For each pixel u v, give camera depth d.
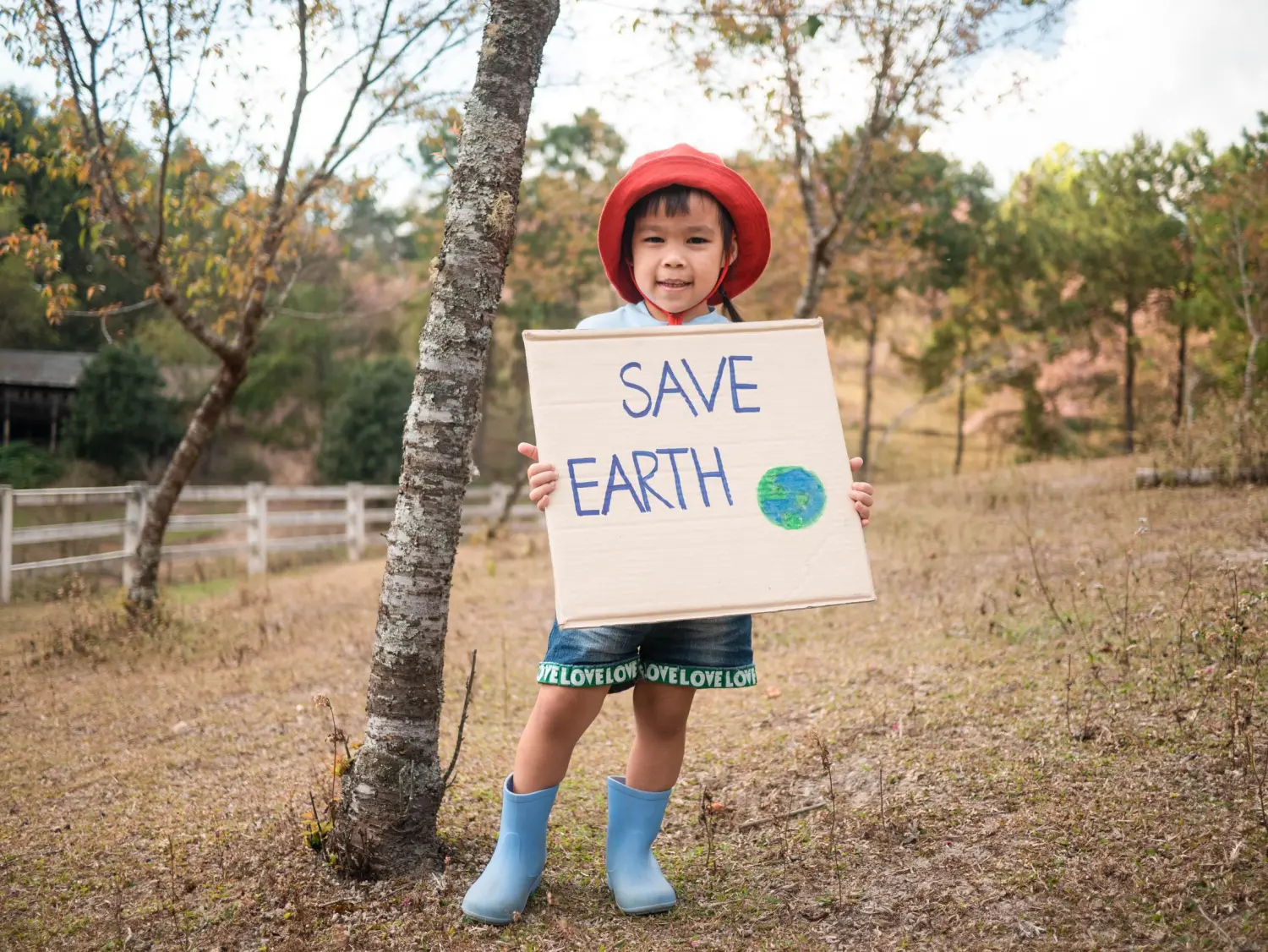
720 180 2.52
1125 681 3.56
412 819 2.62
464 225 2.68
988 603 5.44
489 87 2.70
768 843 2.85
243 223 7.25
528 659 5.74
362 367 27.69
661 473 2.27
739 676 2.47
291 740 4.25
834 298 20.03
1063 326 23.81
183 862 2.86
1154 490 9.41
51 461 27.20
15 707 5.11
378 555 15.21
